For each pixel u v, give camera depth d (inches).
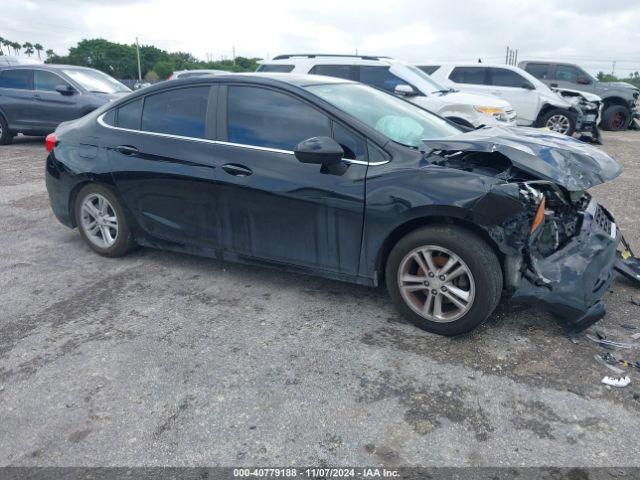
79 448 96.4
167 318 143.3
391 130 143.3
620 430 98.4
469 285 124.8
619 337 130.3
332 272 142.4
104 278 170.1
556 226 132.2
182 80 164.1
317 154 126.5
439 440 96.7
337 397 109.0
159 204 166.1
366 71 376.2
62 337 134.0
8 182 307.6
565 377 114.2
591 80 621.0
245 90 152.6
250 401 108.2
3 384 115.1
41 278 170.4
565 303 122.3
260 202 145.6
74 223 190.7
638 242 201.3
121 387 113.3
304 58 404.5
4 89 435.5
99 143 175.0
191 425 101.6
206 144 154.8
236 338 132.5
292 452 94.4
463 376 115.1
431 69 510.9
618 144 498.9
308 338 132.0
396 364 120.0
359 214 132.4
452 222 126.3
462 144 130.0
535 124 486.6
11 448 96.8
